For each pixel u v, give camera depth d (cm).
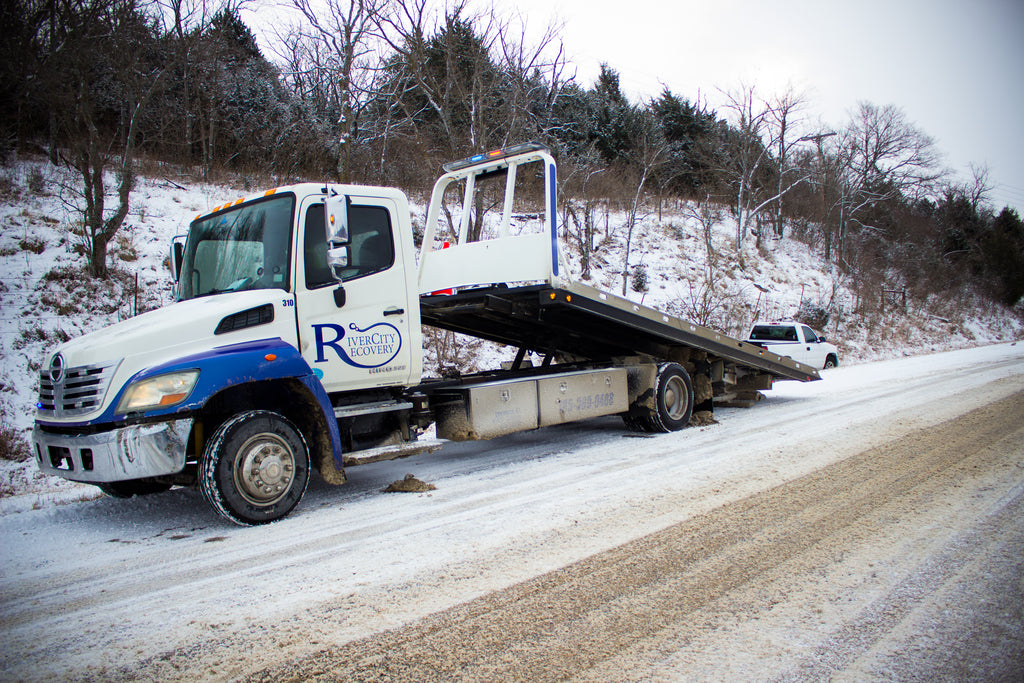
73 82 1384
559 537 430
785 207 3859
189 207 1678
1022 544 398
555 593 341
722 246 2998
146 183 1741
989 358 1873
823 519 454
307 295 524
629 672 260
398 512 507
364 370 558
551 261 660
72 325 1130
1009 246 4488
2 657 288
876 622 302
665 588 344
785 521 452
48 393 493
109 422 443
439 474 650
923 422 823
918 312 3353
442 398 646
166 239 1484
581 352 915
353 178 2114
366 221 573
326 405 516
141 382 441
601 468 638
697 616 311
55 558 429
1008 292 4422
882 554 387
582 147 2895
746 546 405
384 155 2159
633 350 875
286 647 289
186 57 1905
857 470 590
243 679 261
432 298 750
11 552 443
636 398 839
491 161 737
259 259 530
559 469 643
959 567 365
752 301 2555
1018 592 332
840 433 775
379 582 363
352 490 596
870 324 2802
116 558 424
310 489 606
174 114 2017
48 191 1511
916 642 283
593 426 941
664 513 477
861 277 3300
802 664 265
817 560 379
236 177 2044
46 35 1427
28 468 809
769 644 282
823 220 3731
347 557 406
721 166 3619
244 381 470
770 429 829
